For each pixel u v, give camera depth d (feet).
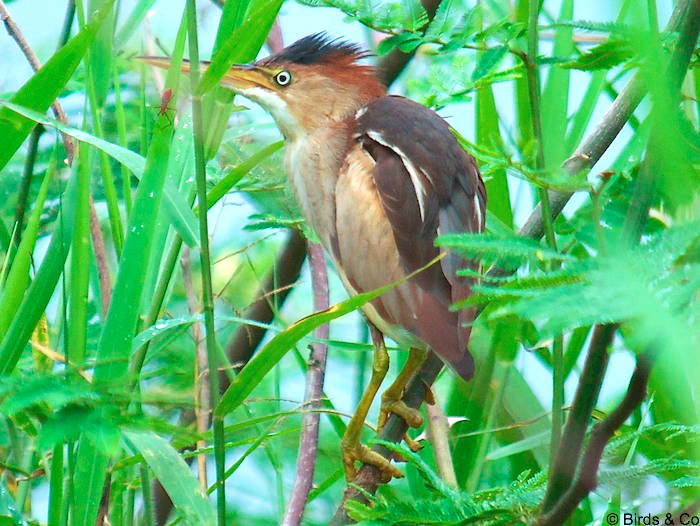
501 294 8.07
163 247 16.70
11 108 14.11
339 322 25.21
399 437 16.69
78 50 14.60
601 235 7.77
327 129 18.93
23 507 15.56
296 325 11.68
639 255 7.27
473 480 16.83
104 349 13.75
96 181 22.07
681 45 9.33
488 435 17.19
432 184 17.03
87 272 15.56
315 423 17.25
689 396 13.23
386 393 17.10
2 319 15.55
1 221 18.02
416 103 18.40
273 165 20.88
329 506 20.95
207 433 12.73
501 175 18.98
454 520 11.07
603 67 13.69
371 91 19.70
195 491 12.82
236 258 24.34
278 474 17.38
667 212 10.39
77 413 9.28
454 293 16.21
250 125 19.99
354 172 17.83
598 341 8.72
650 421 17.75
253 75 19.67
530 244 8.42
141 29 22.07
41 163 21.53
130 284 13.93
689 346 6.61
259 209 20.99
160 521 19.07
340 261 18.06
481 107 18.20
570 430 9.02
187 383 18.80
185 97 19.42
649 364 7.96
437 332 16.16
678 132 7.74
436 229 16.79
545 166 11.49
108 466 15.28
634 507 13.38
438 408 17.46
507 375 17.35
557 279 7.90
